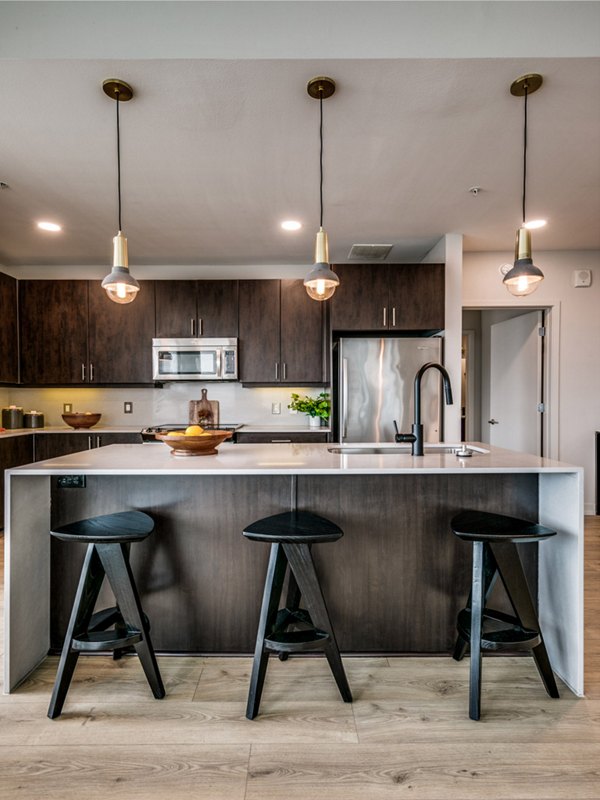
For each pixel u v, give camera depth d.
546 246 4.06
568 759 1.42
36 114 2.06
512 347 4.77
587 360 4.24
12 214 3.23
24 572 1.83
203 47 1.73
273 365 4.26
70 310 4.25
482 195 2.96
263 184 2.79
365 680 1.81
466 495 2.01
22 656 1.82
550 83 1.88
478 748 1.46
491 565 1.88
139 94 1.92
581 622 1.73
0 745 1.47
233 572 2.00
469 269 4.17
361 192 2.90
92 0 1.74
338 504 2.00
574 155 2.47
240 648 1.99
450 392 2.23
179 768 1.39
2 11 1.74
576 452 4.26
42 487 1.96
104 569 1.73
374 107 2.02
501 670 1.89
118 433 4.09
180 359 4.22
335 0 1.74
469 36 1.74
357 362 3.83
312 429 4.13
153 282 4.27
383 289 3.88
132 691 1.75
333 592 2.00
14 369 4.16
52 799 1.28
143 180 2.72
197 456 2.17
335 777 1.35
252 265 4.54
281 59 1.74
